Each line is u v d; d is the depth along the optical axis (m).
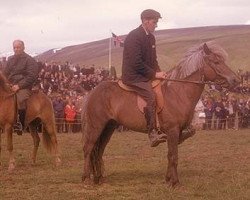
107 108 10.59
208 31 143.62
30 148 18.11
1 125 12.93
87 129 10.73
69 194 9.70
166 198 9.27
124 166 13.32
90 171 10.76
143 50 10.33
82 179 10.77
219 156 15.61
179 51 98.19
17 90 13.02
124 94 10.53
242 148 18.36
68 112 27.05
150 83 10.30
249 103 35.00
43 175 11.99
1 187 10.48
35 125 14.02
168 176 10.53
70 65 36.34
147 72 10.24
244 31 132.00
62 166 13.64
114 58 96.75
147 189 10.09
